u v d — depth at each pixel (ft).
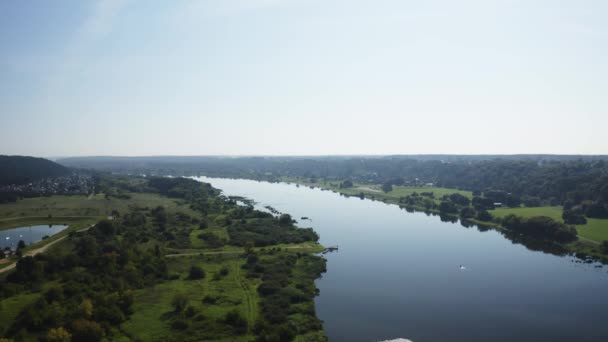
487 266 529.04
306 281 452.76
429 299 415.64
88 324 296.51
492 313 383.65
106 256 452.76
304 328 337.72
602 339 335.67
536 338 337.11
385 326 353.31
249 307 368.68
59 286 372.38
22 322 309.22
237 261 519.19
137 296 389.80
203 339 308.60
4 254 506.48
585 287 451.94
